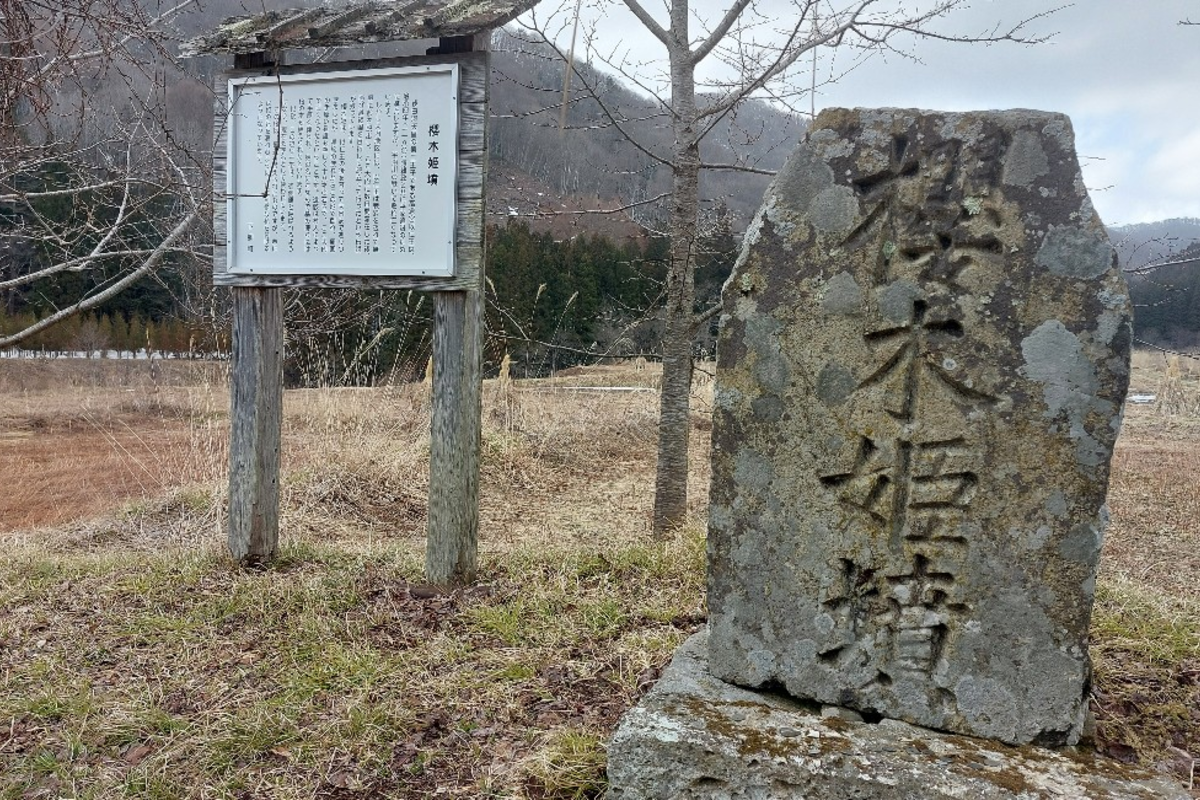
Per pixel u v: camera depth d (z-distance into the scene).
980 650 2.35
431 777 2.62
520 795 2.47
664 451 5.24
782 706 2.51
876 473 2.42
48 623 3.85
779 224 2.48
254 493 4.56
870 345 2.41
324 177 4.21
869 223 2.40
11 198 4.80
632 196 6.96
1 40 3.72
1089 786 2.04
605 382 15.58
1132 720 2.78
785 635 2.54
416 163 4.06
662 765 2.26
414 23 3.93
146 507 6.80
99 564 4.82
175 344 19.53
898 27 4.65
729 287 2.55
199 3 4.90
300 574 4.38
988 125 2.30
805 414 2.48
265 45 4.23
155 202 7.05
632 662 3.23
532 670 3.22
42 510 8.03
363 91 4.11
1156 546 6.54
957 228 2.32
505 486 8.44
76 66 4.38
